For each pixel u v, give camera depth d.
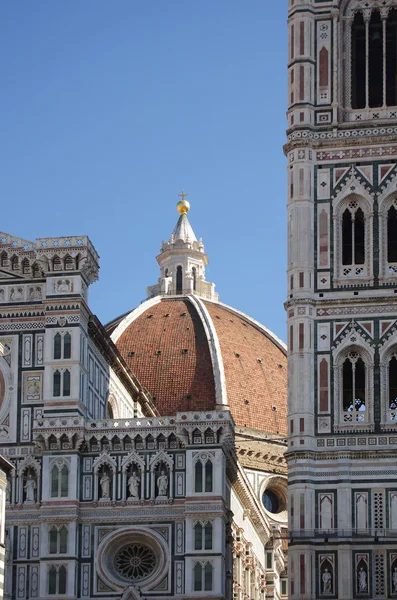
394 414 123.94
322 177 130.12
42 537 128.88
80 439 131.00
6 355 134.88
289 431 124.69
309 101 131.88
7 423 133.38
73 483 130.00
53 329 134.12
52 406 132.25
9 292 136.25
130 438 131.12
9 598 127.75
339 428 123.94
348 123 130.75
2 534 95.88
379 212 128.38
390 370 125.44
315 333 126.50
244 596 155.62
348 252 128.50
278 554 184.88
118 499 130.12
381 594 119.56
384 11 133.88
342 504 121.88
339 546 120.88
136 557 129.62
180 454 130.50
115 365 150.75
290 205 129.88
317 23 134.12
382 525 121.25
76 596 127.56
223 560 127.56
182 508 129.00
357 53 134.75
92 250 137.12
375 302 126.31
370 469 122.62
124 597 127.31
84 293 136.12
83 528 130.00
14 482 131.50
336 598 119.81
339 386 125.06
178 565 127.69
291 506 122.31
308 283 127.44
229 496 138.75
